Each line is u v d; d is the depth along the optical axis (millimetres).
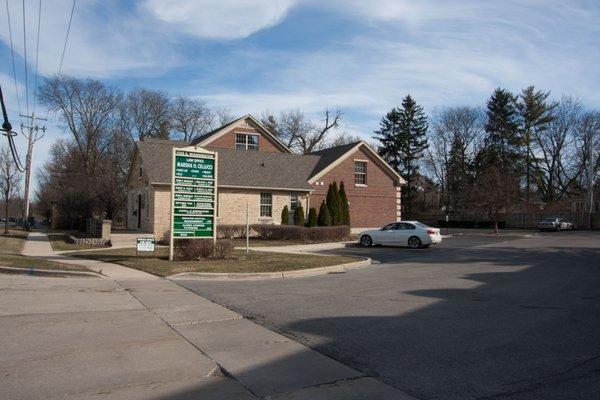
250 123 41875
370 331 7625
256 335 7402
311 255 20172
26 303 9383
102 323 8008
